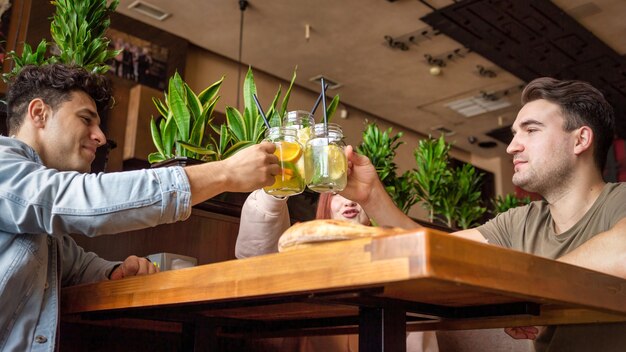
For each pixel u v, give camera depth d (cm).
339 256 86
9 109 158
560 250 161
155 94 506
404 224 173
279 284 93
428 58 692
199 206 202
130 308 134
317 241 95
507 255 88
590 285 102
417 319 141
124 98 496
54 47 485
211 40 666
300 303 112
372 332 107
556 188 169
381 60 700
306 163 134
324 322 153
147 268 167
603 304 105
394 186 318
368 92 787
